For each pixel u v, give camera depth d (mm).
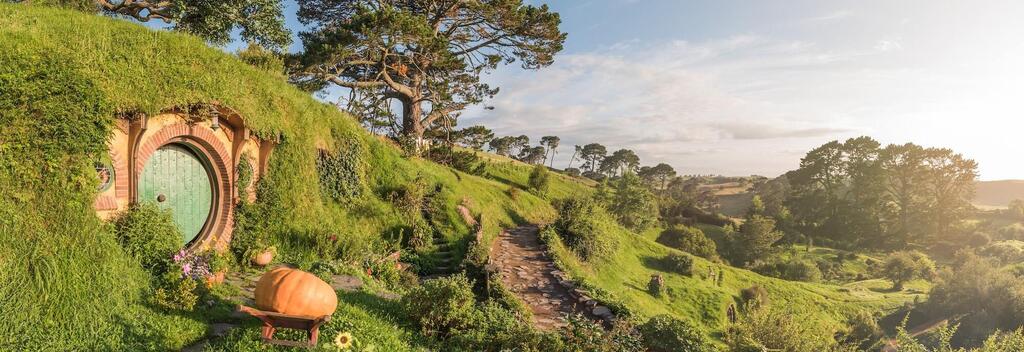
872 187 90062
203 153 11734
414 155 28578
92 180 7910
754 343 12125
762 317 13898
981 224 90125
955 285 37125
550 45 37062
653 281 29375
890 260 53938
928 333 34875
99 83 8812
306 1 34906
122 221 9172
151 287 8234
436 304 8867
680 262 36281
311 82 31172
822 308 37938
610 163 148375
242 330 7223
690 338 10109
